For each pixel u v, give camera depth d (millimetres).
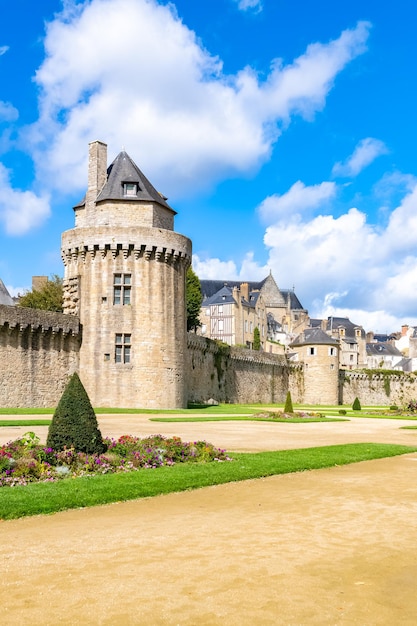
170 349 41625
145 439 16266
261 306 109438
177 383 42000
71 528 8625
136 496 11023
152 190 44156
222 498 11023
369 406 80000
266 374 69250
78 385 15055
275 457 16141
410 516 9523
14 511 9438
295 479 13211
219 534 8281
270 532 8422
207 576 6461
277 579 6402
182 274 43406
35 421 25000
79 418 14758
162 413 36125
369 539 8102
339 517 9422
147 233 40906
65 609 5547
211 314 100125
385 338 147500
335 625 5277
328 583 6320
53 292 60281
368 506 10289
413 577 6578
